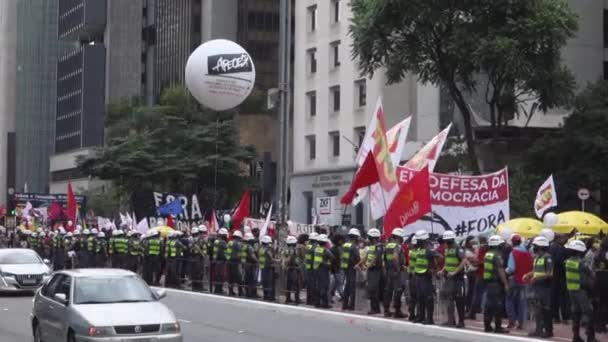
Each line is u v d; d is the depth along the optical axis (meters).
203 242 34.03
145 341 14.99
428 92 56.53
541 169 46.56
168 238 36.00
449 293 21.11
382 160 23.94
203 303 29.75
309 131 67.19
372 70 45.00
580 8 54.34
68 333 15.52
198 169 61.12
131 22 115.00
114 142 62.97
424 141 56.53
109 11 114.88
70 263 43.94
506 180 24.23
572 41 53.91
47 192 130.62
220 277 31.94
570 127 45.97
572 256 18.31
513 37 41.62
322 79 65.75
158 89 104.62
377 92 59.75
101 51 115.94
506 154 50.09
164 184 62.03
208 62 26.12
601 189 48.12
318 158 66.06
